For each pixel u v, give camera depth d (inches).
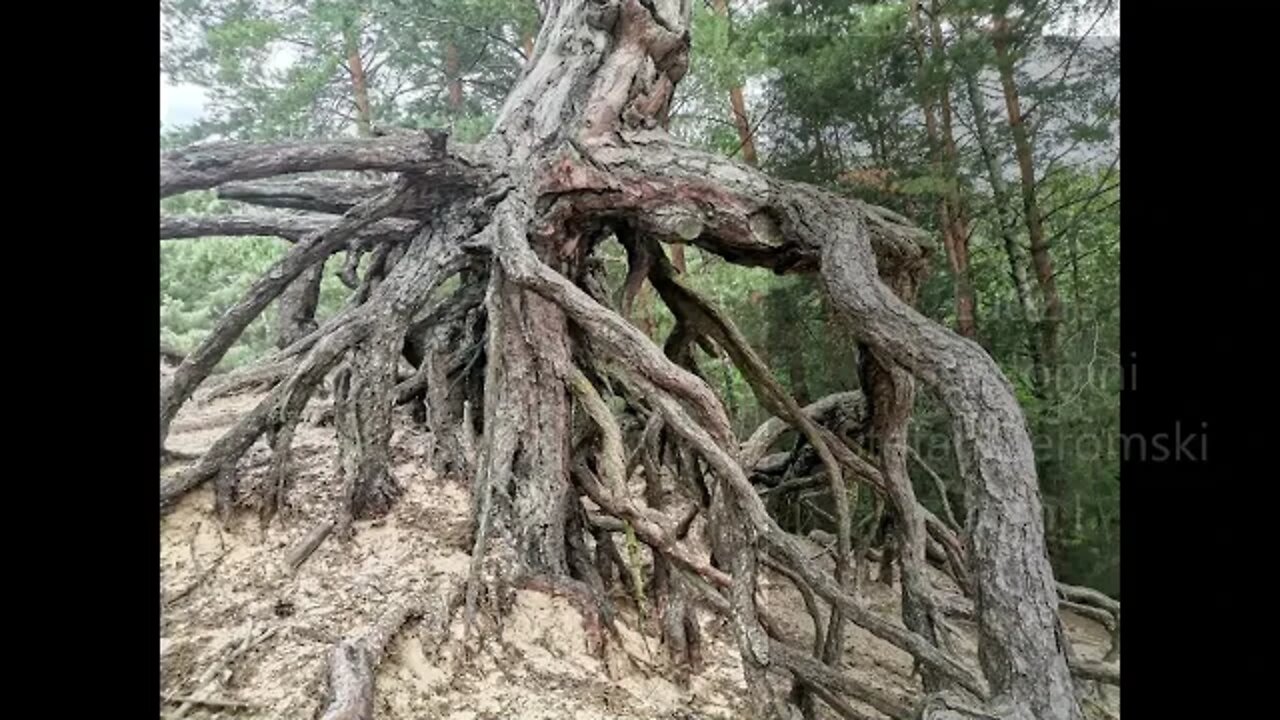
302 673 137.3
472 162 191.9
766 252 198.1
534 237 196.7
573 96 205.2
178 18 262.2
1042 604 122.6
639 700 171.0
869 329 165.8
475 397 248.1
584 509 213.3
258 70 303.3
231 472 181.2
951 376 148.9
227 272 291.9
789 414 228.2
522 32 445.7
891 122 371.6
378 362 192.7
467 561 181.8
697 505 202.2
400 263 203.6
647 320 420.5
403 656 150.4
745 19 413.1
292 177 226.2
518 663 165.3
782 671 164.7
